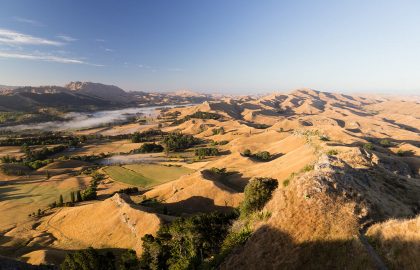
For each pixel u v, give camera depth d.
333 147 110.00
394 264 22.83
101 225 93.25
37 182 166.75
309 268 25.11
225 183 125.06
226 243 34.88
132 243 81.44
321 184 32.31
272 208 33.59
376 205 32.31
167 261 53.66
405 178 55.78
